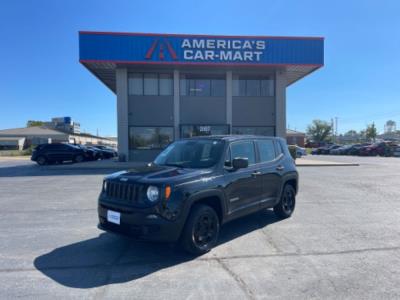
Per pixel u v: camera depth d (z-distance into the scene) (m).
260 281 3.46
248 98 23.30
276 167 6.03
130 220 3.94
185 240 4.09
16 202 8.19
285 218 6.36
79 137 66.31
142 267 3.89
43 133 57.50
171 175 4.23
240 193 5.03
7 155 41.59
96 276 3.63
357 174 15.12
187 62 21.02
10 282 3.48
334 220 6.20
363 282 3.42
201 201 4.50
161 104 22.89
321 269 3.78
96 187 10.90
